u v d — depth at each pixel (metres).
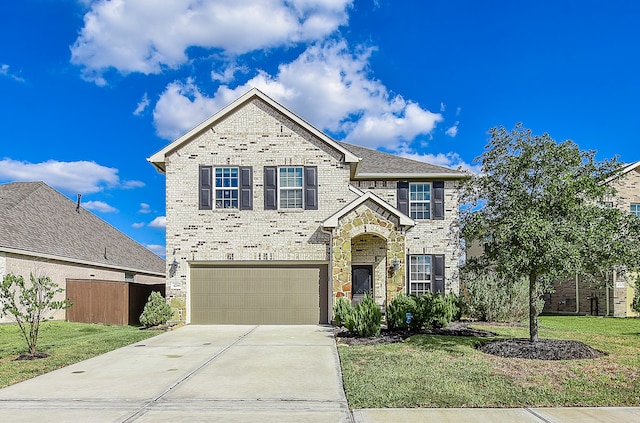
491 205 11.86
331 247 17.70
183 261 18.23
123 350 12.26
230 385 8.30
